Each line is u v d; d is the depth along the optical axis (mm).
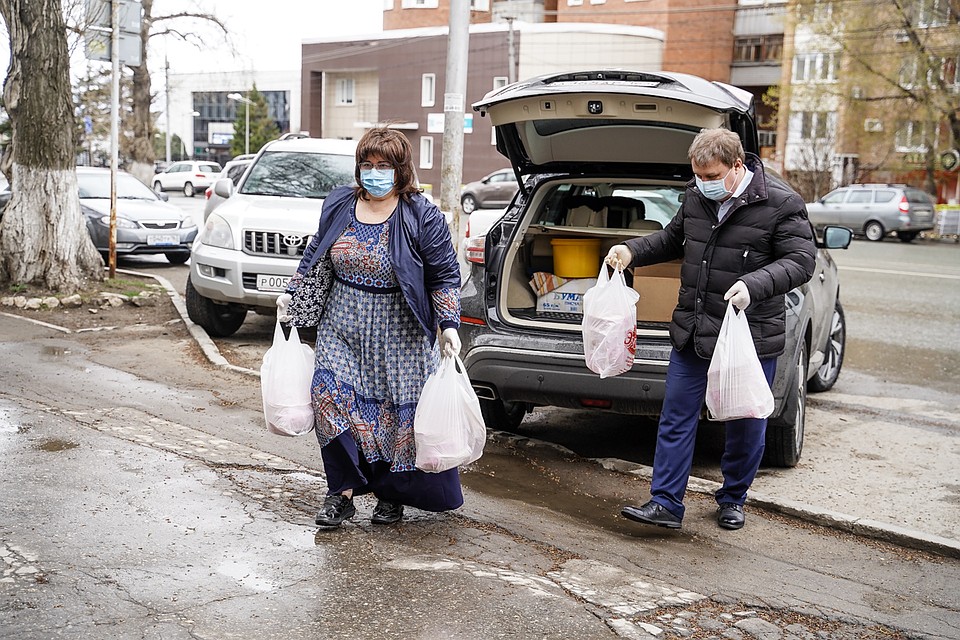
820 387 8328
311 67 54312
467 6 11430
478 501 5160
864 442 6750
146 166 34594
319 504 4898
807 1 35938
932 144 35125
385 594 3811
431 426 4391
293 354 4523
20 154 10797
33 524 4352
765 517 5160
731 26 52031
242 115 77125
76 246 11125
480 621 3609
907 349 10602
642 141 5871
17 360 7996
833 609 3988
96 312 10383
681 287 4832
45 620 3430
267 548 4250
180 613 3543
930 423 7363
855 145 38000
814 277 6820
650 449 6504
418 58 49938
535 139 6062
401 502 4684
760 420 4848
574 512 5113
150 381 7484
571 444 6570
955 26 33156
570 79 5707
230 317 9648
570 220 6617
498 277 5969
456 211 11773
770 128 51906
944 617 3967
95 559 4000
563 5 52031
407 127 50406
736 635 3672
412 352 4508
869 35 34875
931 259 21859
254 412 6707
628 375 5516
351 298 4465
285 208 9531
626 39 46562
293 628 3473
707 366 4797
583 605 3830
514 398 5855
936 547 4723
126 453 5520
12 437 5723
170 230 15273
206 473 5258
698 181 4625
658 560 4457
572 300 6117
